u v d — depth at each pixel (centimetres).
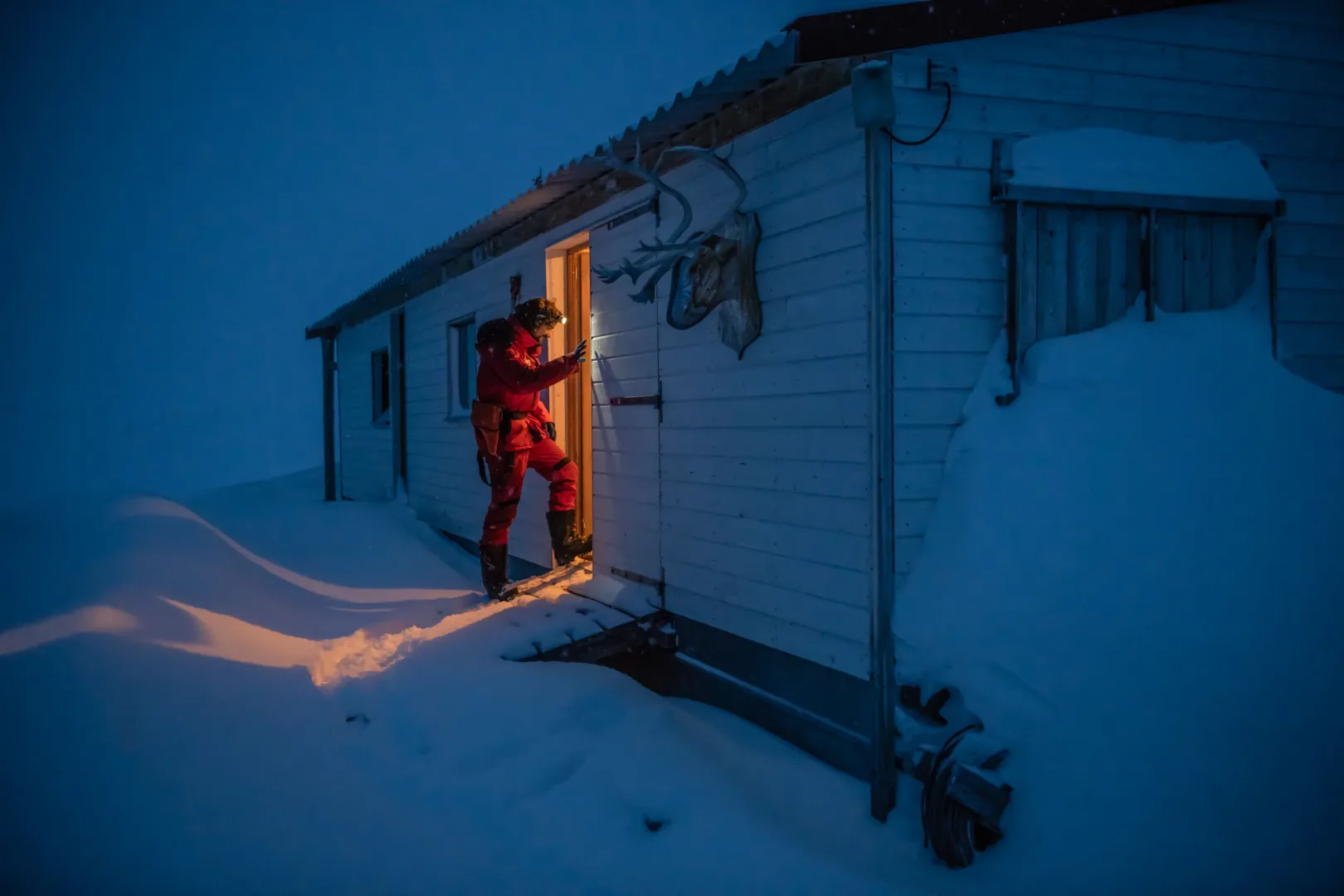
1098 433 337
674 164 483
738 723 427
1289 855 255
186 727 330
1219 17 393
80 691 330
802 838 319
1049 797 281
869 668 342
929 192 343
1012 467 336
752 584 421
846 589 356
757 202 412
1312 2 408
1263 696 279
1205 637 291
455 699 406
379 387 1185
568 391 679
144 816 272
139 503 635
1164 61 383
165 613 444
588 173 563
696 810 334
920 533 346
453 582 721
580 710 407
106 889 238
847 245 353
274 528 878
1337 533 307
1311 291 409
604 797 338
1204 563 305
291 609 589
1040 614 307
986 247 353
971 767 283
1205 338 370
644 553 528
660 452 507
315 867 266
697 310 436
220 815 282
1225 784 268
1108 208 367
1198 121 390
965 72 349
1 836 248
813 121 371
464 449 852
